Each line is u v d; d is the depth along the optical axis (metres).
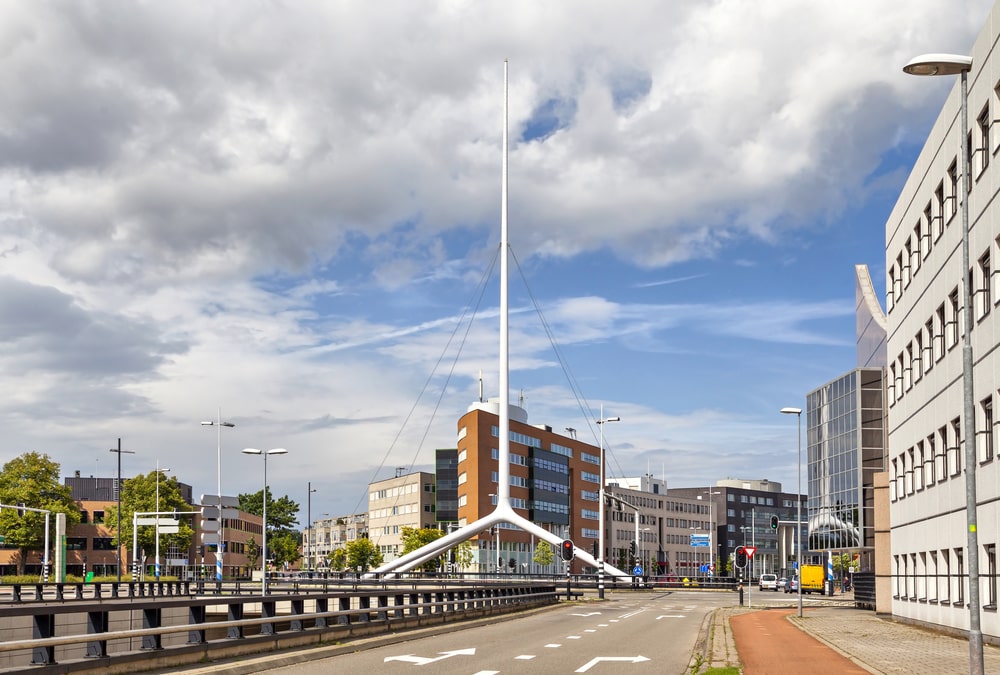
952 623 35.94
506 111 107.38
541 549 154.62
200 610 19.95
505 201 105.19
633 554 100.94
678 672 20.48
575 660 22.98
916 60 18.81
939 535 39.00
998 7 30.17
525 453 161.50
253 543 189.88
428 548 100.19
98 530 153.50
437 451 162.62
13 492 120.00
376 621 29.05
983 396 31.95
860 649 27.30
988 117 31.64
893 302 49.38
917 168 42.81
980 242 32.12
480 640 29.41
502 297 103.12
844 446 90.25
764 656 24.61
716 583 110.81
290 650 22.84
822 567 95.62
